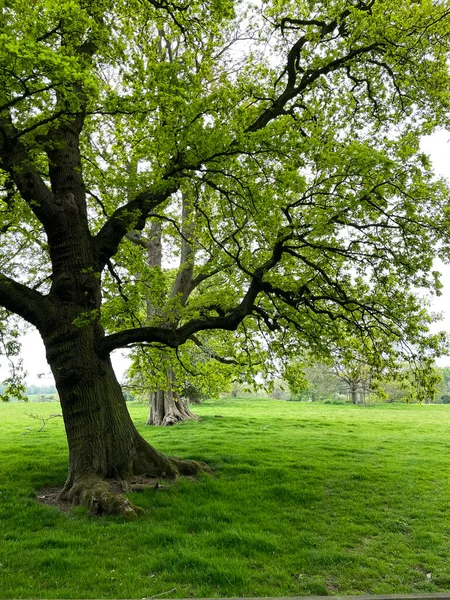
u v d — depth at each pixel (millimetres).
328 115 14586
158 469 10969
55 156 11117
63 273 10250
